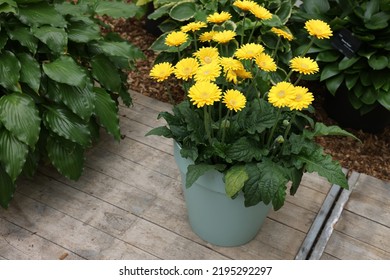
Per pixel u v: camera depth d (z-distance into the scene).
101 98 2.12
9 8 1.78
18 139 1.80
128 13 2.37
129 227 2.00
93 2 2.39
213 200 1.71
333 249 1.97
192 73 1.54
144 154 2.37
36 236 1.94
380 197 2.21
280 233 2.00
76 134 1.98
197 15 2.52
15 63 1.87
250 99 1.76
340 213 2.11
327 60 2.47
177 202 2.13
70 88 1.98
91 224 2.01
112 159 2.32
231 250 1.92
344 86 2.54
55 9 2.03
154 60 2.95
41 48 2.01
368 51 2.40
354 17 2.44
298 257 1.92
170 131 1.71
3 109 1.82
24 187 2.16
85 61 2.28
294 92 1.45
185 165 1.68
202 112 1.73
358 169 2.40
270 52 2.56
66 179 2.21
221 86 1.81
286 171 1.57
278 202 1.54
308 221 2.07
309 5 2.62
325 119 2.73
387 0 2.39
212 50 1.65
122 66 2.34
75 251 1.89
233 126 1.66
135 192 2.17
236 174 1.54
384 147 2.57
